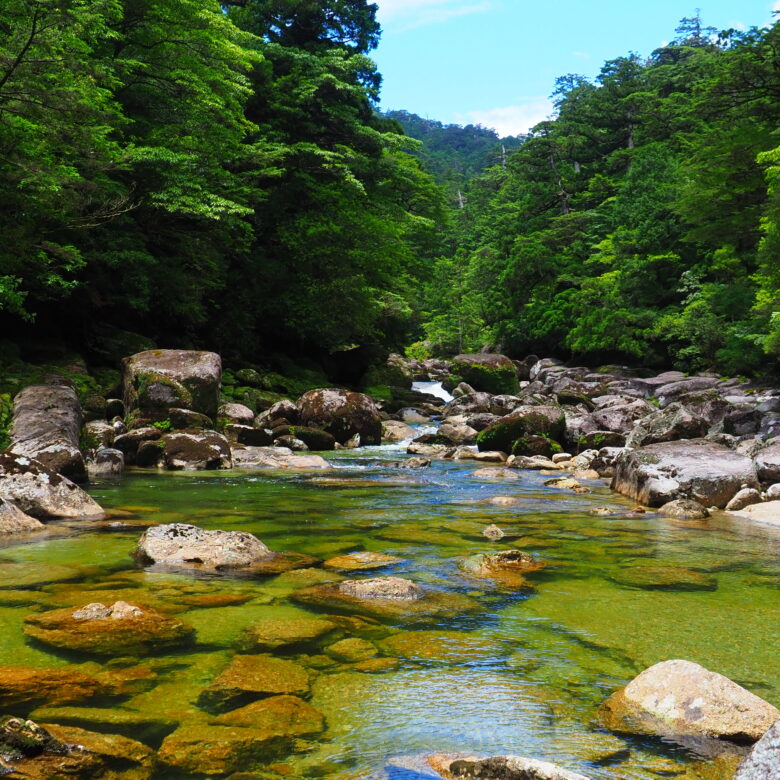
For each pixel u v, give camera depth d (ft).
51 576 17.90
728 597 17.47
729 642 14.08
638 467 35.47
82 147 46.26
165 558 19.52
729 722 10.14
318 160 98.84
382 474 44.45
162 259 76.02
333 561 20.25
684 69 191.42
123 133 67.62
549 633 14.49
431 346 217.97
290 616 15.08
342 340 104.06
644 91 182.50
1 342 59.11
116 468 41.88
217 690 11.17
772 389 85.51
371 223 98.73
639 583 18.75
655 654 13.37
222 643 13.32
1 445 38.19
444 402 108.47
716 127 105.29
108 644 13.06
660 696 10.92
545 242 170.30
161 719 10.10
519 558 20.84
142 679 11.51
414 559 21.06
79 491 27.53
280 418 64.18
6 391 49.75
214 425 54.34
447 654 13.14
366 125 118.42
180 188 67.26
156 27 69.51
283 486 37.65
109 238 66.28
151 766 8.78
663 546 23.81
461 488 38.52
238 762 8.96
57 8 37.83
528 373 150.10
